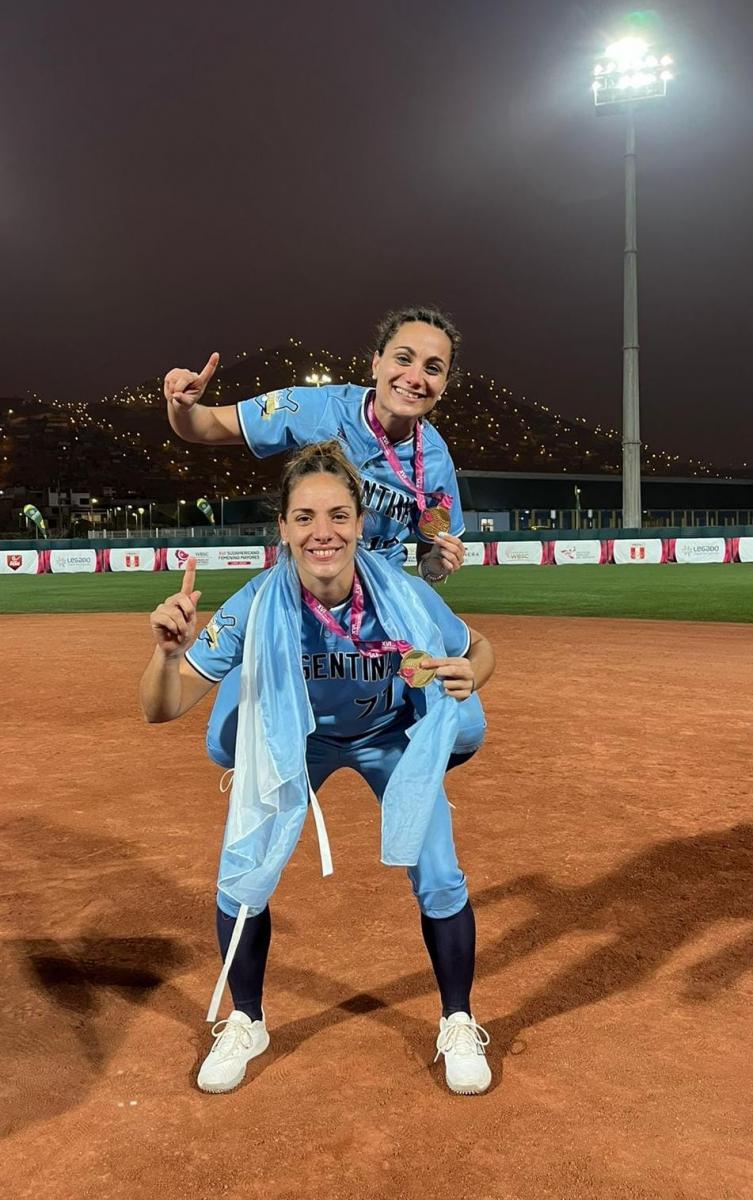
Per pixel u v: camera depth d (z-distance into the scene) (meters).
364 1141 2.25
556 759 6.05
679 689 8.84
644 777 5.59
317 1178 2.12
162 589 24.67
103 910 3.70
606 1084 2.48
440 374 2.92
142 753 6.45
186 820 4.86
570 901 3.72
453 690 2.34
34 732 7.20
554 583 24.48
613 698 8.35
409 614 2.44
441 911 2.56
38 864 4.22
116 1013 2.91
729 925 3.50
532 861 4.16
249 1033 2.57
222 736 2.57
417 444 3.08
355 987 3.05
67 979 3.14
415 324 2.88
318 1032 2.78
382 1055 2.65
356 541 2.40
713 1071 2.54
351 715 2.56
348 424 3.03
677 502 86.88
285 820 2.29
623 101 29.88
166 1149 2.23
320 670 2.46
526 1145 2.23
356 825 4.71
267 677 2.32
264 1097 2.45
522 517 77.69
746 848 4.32
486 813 4.88
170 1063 2.62
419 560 3.24
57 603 20.86
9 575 34.09
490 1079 2.49
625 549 34.06
